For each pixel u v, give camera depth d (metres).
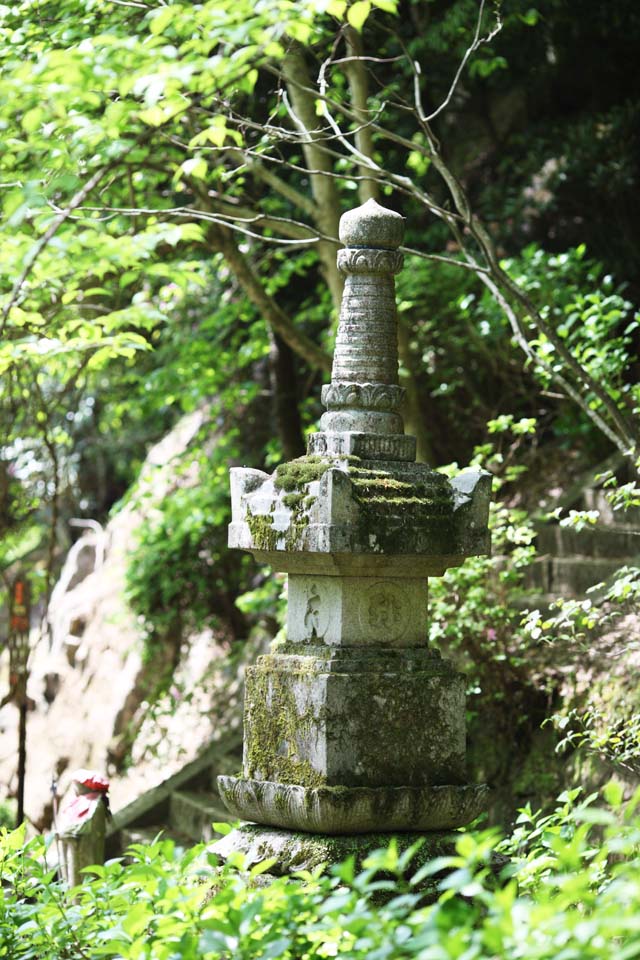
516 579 7.32
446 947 2.62
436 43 9.85
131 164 6.73
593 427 9.30
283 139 6.17
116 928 3.71
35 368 7.71
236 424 11.66
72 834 6.53
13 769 13.22
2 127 4.91
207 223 8.45
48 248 5.25
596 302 7.13
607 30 10.46
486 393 10.40
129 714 12.05
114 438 15.55
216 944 3.11
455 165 11.28
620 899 2.90
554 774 6.85
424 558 4.71
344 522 4.54
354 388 4.83
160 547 11.28
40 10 6.08
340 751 4.57
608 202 10.23
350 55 8.02
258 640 10.88
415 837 4.64
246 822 4.86
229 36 4.32
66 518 15.93
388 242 4.87
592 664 6.84
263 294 8.92
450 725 4.77
